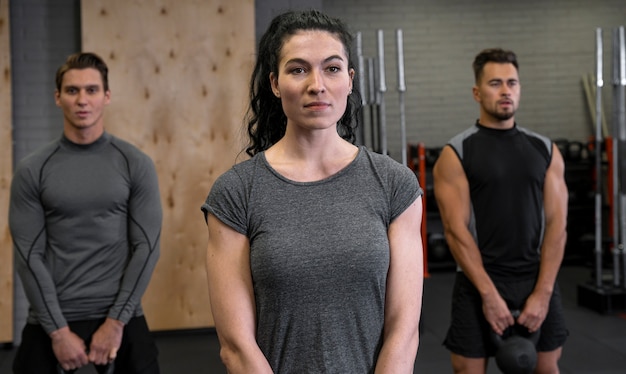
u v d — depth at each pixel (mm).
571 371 3748
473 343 2387
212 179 4473
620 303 5043
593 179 7277
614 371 3734
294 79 1188
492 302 2320
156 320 4469
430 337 4516
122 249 2205
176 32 4422
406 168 1274
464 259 2369
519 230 2377
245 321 1205
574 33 7664
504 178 2377
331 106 1188
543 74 7664
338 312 1178
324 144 1229
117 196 2172
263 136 1368
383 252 1195
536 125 7680
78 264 2146
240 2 4469
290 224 1184
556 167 2447
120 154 2221
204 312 4520
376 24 7488
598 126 5090
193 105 4445
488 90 2416
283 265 1159
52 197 2119
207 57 4449
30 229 2119
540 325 2361
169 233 4461
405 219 1246
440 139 7602
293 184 1211
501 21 7602
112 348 2137
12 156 4320
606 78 7645
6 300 4309
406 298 1228
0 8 4277
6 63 4285
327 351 1172
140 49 4387
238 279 1211
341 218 1188
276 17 1288
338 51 1193
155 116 4410
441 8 7555
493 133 2439
